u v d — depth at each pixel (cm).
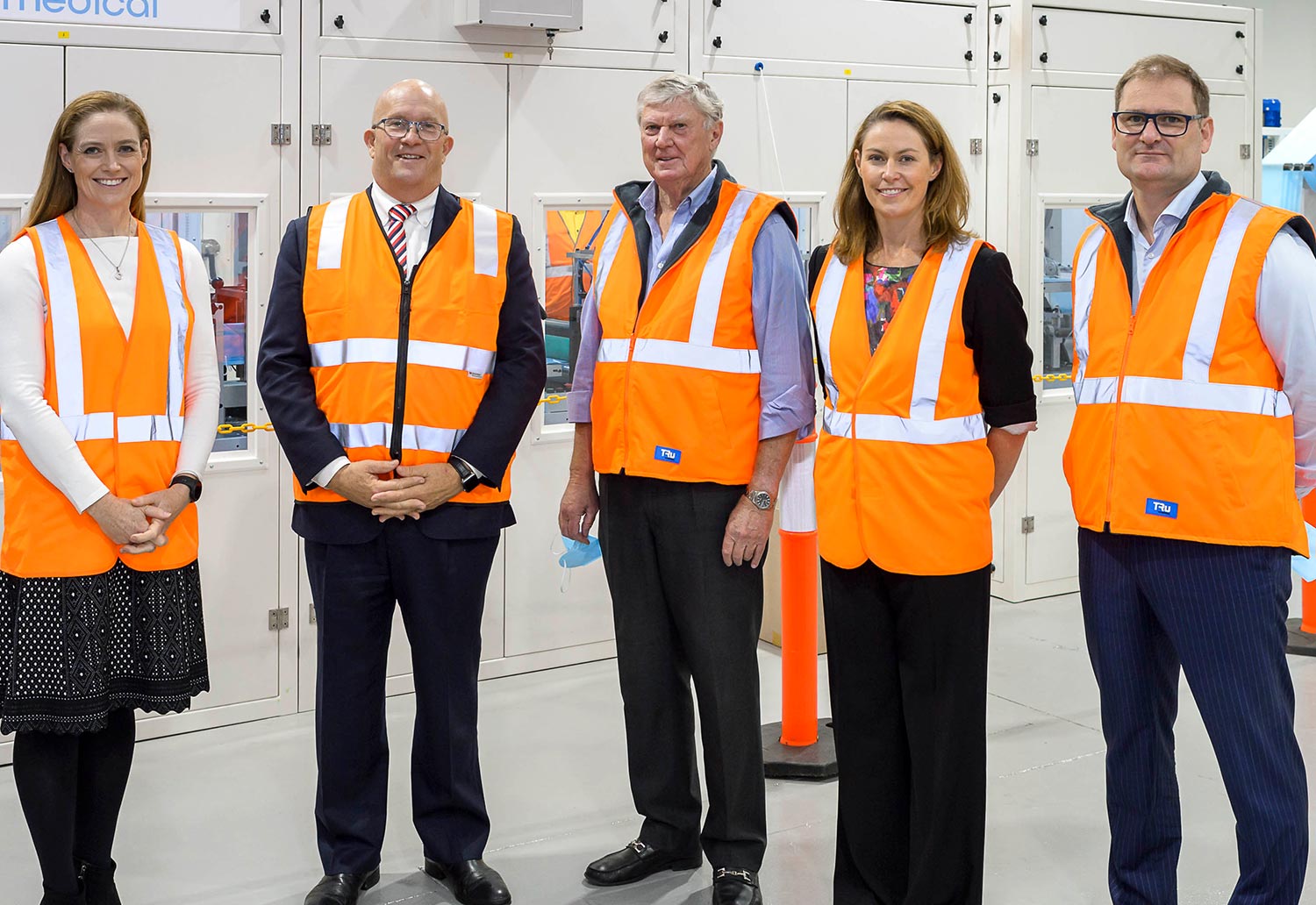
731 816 281
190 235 380
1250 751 238
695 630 278
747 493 274
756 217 273
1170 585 242
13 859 307
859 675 254
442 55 408
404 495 264
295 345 272
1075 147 529
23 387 242
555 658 455
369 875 292
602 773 365
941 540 242
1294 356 232
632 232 285
